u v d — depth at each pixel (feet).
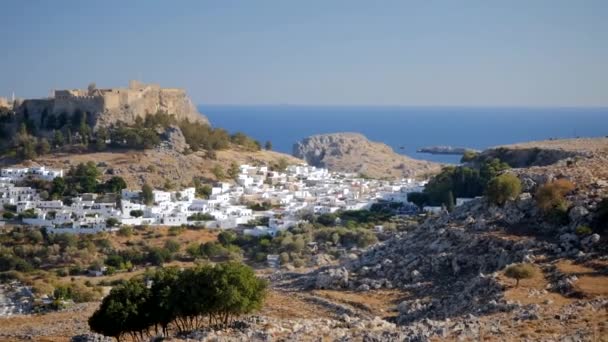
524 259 417.49
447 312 379.76
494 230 469.16
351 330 328.08
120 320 365.81
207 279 359.66
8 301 588.50
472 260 446.60
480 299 374.22
